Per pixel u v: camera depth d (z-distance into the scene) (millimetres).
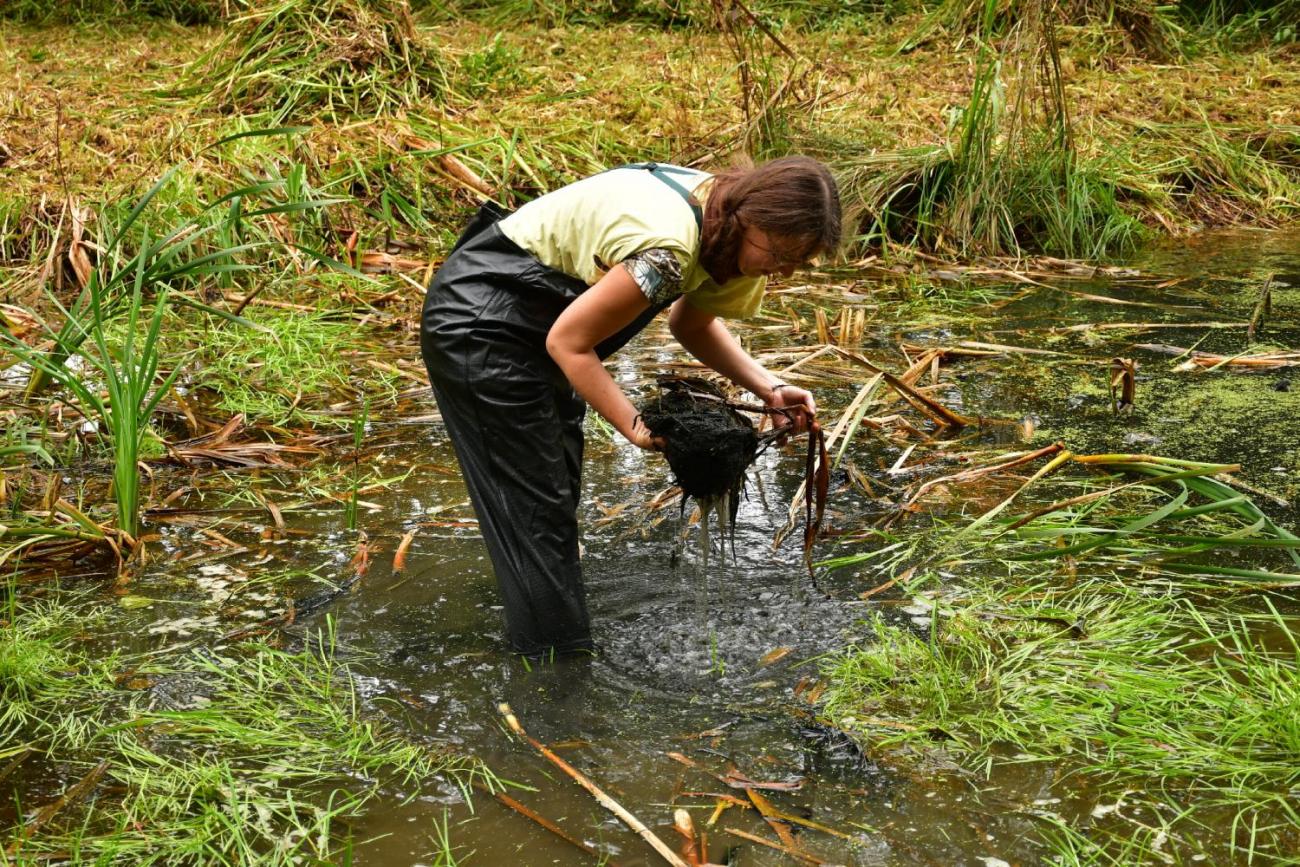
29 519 3605
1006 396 4852
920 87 9289
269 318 5555
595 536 3689
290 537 3654
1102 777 2520
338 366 5141
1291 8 11531
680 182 2637
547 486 2893
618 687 2865
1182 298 6289
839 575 3424
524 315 2785
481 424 2838
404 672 2928
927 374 5133
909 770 2549
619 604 3264
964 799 2453
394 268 6359
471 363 2793
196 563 3479
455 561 3500
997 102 7078
